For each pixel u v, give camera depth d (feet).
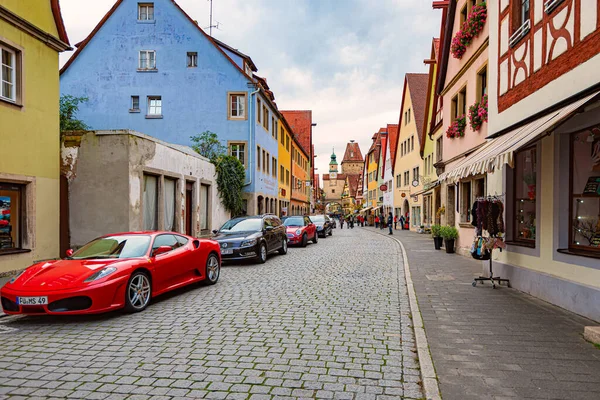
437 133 74.13
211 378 13.50
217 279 32.04
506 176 29.12
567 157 22.31
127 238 26.18
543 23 22.75
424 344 16.29
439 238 58.13
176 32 91.50
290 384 12.99
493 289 27.68
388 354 15.67
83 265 22.25
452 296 25.43
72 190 42.91
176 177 53.52
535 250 25.16
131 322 20.56
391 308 23.07
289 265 42.73
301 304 24.14
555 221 22.89
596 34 17.79
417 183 100.53
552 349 15.66
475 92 44.83
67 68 92.73
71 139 42.96
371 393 12.37
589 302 19.75
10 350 16.63
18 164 35.32
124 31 92.32
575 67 19.47
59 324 20.49
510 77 27.53
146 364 14.80
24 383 13.28
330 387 12.76
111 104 92.02
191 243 29.17
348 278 33.73
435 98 75.41
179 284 26.76
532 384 12.60
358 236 100.89
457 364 14.21
